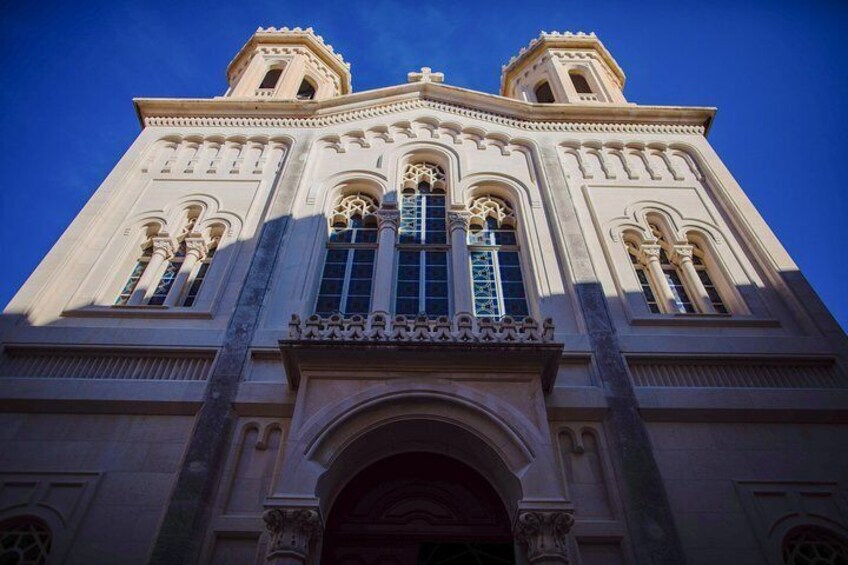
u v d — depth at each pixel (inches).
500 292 434.0
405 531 294.4
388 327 350.6
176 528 273.3
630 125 595.5
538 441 283.9
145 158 535.2
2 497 292.4
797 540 292.0
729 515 294.2
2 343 353.1
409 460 316.8
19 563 276.5
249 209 480.4
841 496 303.3
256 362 353.4
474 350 313.6
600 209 493.4
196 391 332.2
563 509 257.9
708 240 469.4
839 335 376.8
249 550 275.7
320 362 315.3
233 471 302.5
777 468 314.0
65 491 295.9
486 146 566.9
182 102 587.8
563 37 806.5
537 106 604.1
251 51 801.6
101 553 273.7
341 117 594.9
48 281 398.9
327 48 820.0
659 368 362.9
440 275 448.1
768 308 406.9
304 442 280.8
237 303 388.2
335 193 513.0
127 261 442.3
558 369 354.9
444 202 518.0
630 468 302.0
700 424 332.5
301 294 405.4
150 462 307.3
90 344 356.2
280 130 576.7
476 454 303.4
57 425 321.7
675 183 526.6
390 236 466.0
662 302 422.6
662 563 268.8
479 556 297.7
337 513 297.9
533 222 476.4
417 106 616.7
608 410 327.3
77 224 449.7
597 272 431.8
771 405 334.3
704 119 599.2
